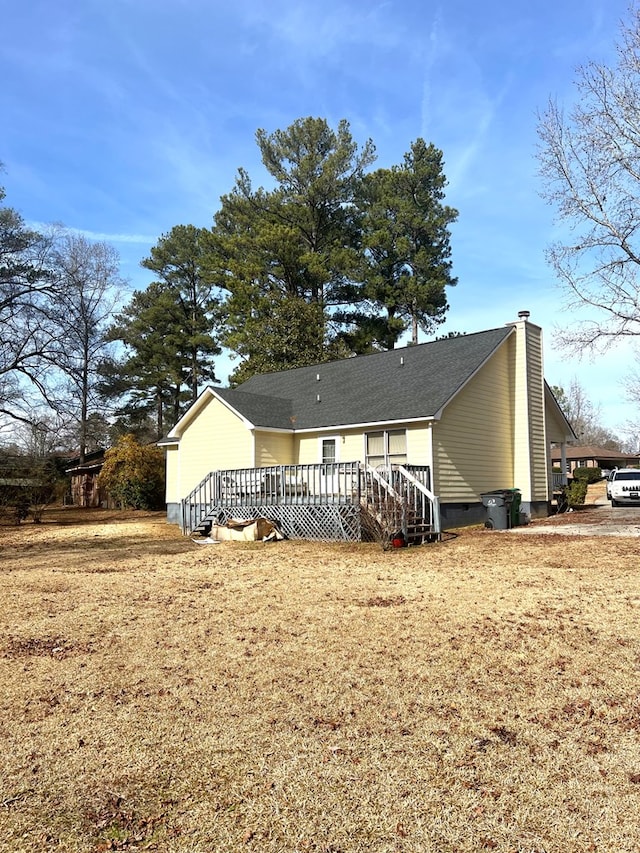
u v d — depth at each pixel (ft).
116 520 81.56
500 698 14.66
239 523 51.55
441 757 11.77
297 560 38.91
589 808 9.96
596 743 12.27
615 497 82.28
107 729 13.23
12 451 86.28
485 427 60.90
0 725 13.52
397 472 47.39
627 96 53.52
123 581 31.86
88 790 10.78
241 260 120.37
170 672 16.88
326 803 10.23
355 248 128.26
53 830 9.57
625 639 19.10
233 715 13.89
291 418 64.80
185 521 60.03
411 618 22.40
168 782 11.01
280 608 24.54
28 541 55.83
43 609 24.98
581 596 25.29
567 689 15.16
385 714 13.82
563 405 254.68
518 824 9.56
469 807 10.05
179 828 9.59
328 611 23.84
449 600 25.26
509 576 30.48
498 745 12.25
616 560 33.91
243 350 114.01
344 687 15.52
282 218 122.11
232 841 9.24
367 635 20.25
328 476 53.31
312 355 108.37
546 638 19.40
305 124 119.55
